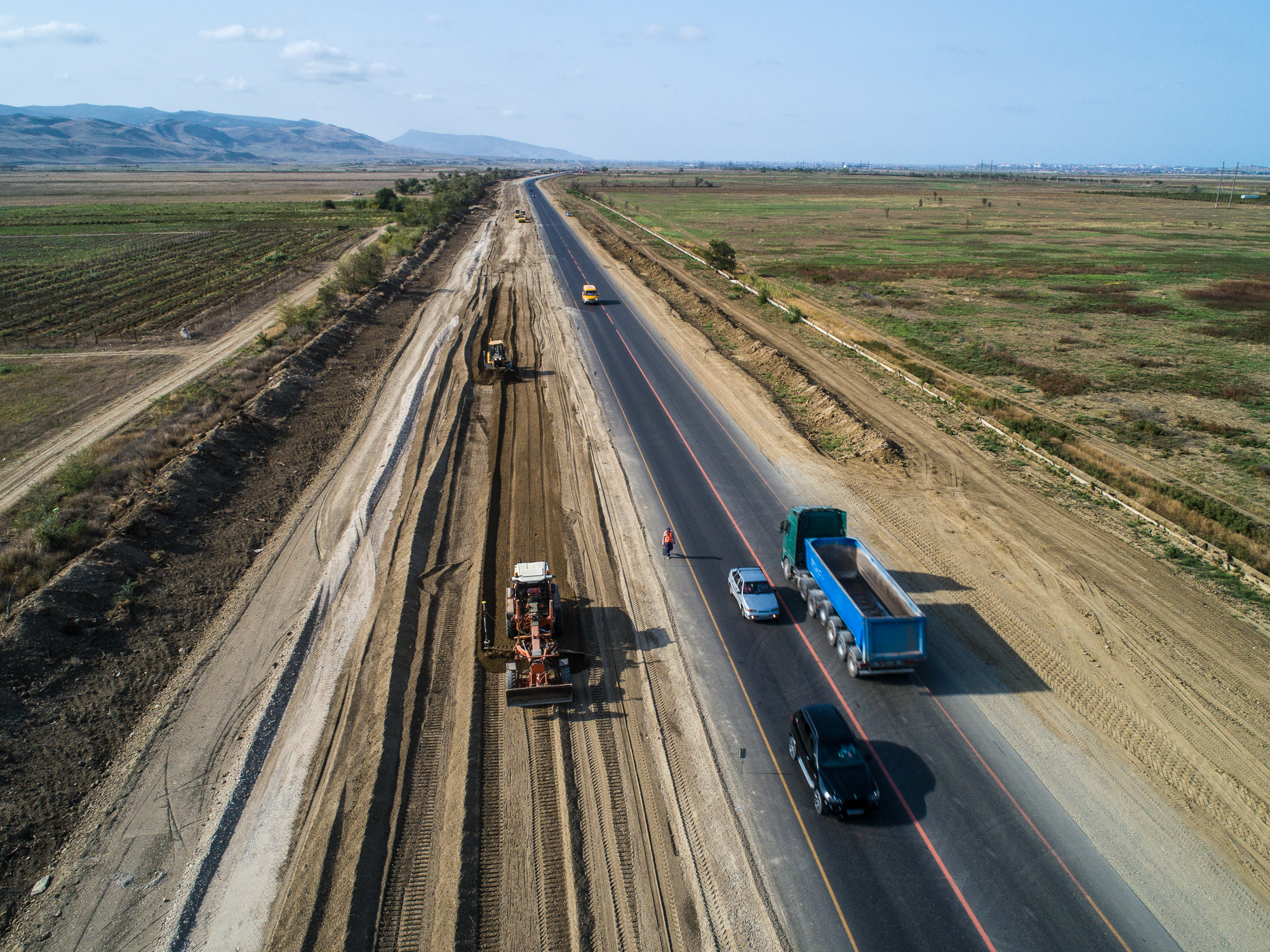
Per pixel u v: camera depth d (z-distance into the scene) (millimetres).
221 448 34594
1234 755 20016
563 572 28078
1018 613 26078
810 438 41750
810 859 16797
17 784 17172
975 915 15555
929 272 90938
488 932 14680
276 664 22250
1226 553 29062
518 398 47344
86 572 23703
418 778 18516
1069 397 47656
